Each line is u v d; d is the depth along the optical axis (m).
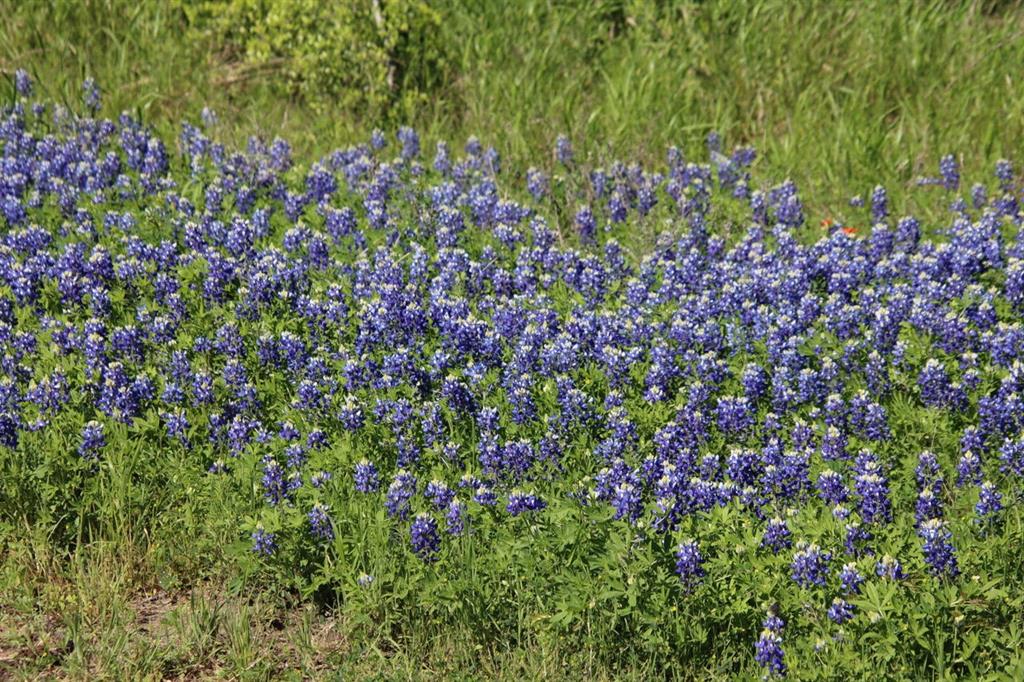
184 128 11.11
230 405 6.92
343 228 9.09
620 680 5.33
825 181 10.89
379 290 7.93
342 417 6.62
